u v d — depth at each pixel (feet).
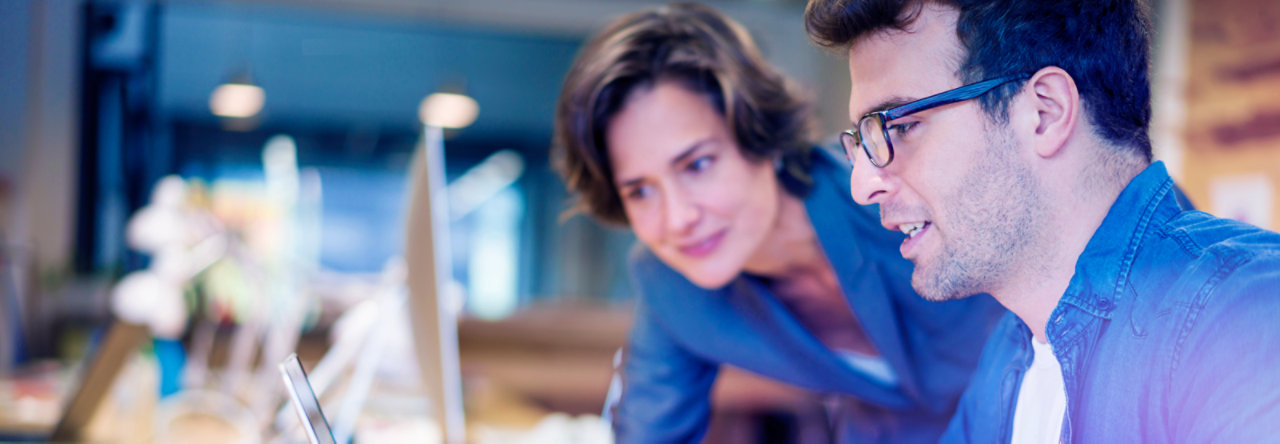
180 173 20.74
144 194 17.93
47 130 16.58
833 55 2.51
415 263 4.22
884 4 2.25
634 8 19.21
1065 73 2.13
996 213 2.21
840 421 5.04
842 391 4.50
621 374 4.88
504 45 24.34
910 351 4.12
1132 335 2.12
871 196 2.37
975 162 2.20
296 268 7.43
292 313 7.13
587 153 3.74
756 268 4.20
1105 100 2.17
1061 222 2.21
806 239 4.06
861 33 2.34
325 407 5.32
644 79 3.56
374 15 19.24
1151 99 2.29
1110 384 2.15
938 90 2.22
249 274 7.44
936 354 4.10
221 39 21.65
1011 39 2.15
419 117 23.94
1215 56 9.97
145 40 17.95
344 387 6.57
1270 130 9.13
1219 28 9.92
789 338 4.28
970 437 3.04
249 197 19.79
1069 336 2.23
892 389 4.37
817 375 4.42
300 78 23.41
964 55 2.19
